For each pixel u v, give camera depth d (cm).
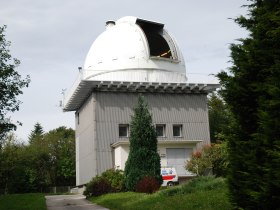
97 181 2188
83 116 3102
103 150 2666
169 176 2477
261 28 752
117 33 3111
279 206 692
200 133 2931
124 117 2769
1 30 1927
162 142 2680
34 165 5628
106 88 2773
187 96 2972
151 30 3309
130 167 2147
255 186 745
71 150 5988
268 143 693
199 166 2547
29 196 2408
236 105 823
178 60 3148
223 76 850
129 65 2945
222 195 1312
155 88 2869
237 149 803
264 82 754
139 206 1427
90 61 3103
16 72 1964
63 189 5528
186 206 1245
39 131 8344
